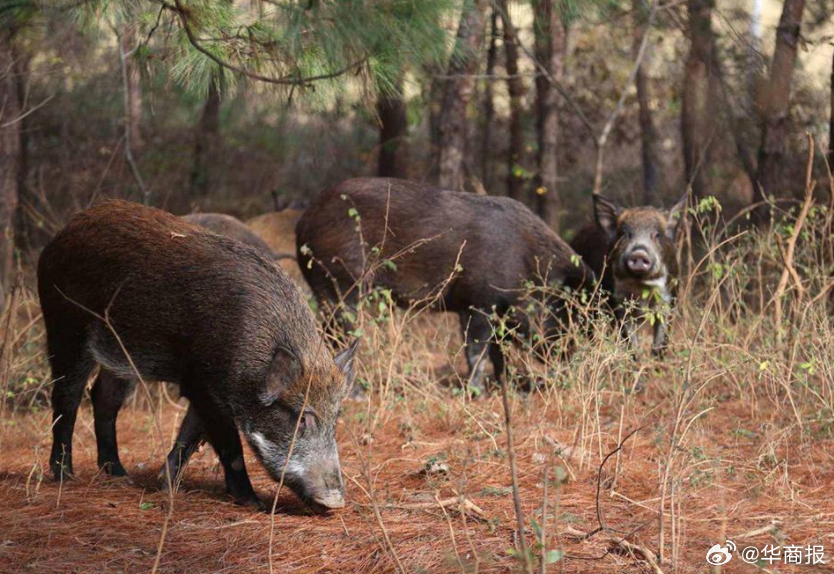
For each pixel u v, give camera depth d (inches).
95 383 348.8
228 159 1101.1
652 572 239.0
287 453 295.6
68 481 335.6
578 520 281.1
